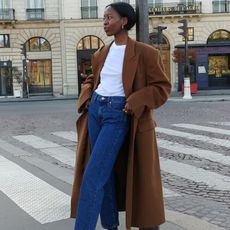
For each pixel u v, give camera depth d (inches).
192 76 1478.8
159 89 135.0
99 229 171.3
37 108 995.3
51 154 387.9
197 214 208.4
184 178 285.1
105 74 139.2
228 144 413.7
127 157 139.5
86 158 141.7
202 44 1587.1
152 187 134.5
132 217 136.3
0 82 1610.5
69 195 230.7
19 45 1609.3
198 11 1585.9
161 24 1592.0
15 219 193.5
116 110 135.2
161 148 400.2
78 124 145.9
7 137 514.0
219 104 930.7
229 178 282.8
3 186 252.7
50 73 1624.0
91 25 1601.9
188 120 636.1
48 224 186.1
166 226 177.0
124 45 139.8
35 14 1603.1
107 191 143.2
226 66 1608.0
